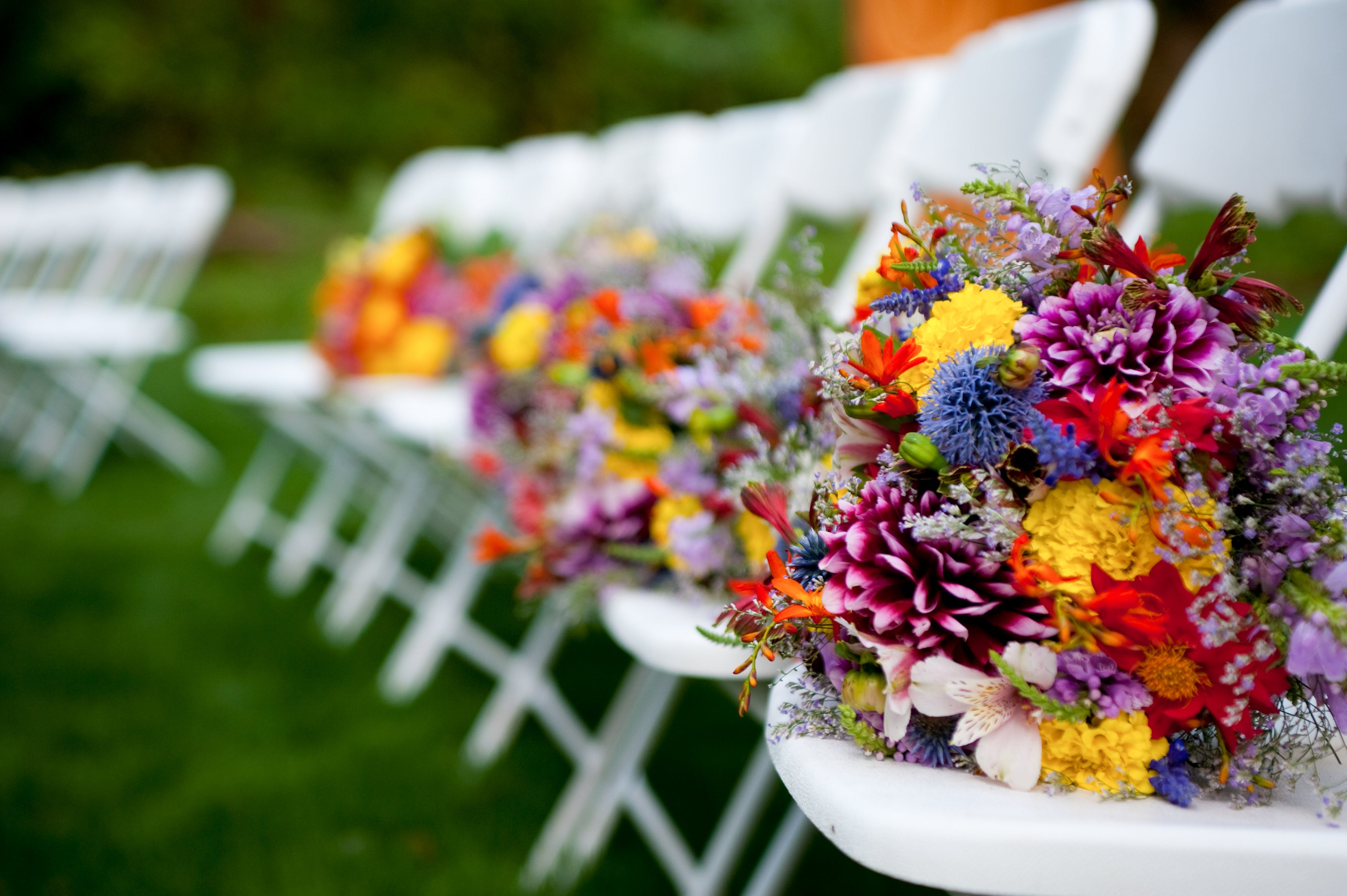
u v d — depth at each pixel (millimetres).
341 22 10320
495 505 1905
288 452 3598
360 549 2742
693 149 2088
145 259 3645
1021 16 5105
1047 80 1135
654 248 1470
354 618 2373
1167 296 716
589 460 1125
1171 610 696
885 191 1396
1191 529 688
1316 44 952
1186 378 711
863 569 720
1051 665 702
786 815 1570
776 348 1030
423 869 1422
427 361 2201
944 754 724
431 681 2084
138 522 3332
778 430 988
